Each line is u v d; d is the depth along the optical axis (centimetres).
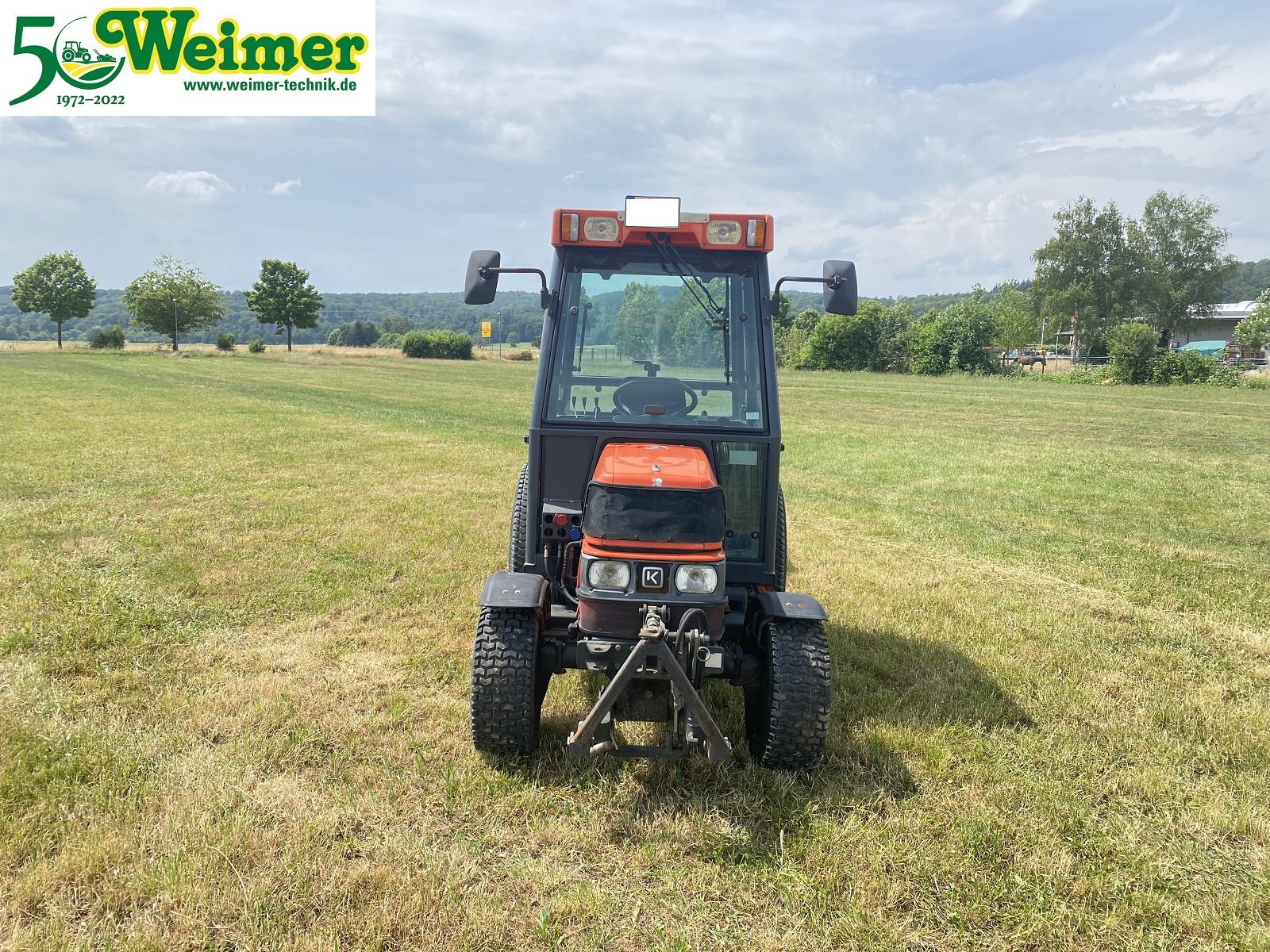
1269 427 1933
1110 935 296
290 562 720
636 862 324
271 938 274
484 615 393
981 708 473
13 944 266
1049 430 1864
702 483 371
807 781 388
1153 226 6056
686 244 439
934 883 318
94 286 7219
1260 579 752
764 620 406
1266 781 406
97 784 357
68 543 756
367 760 393
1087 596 701
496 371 4453
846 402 2580
